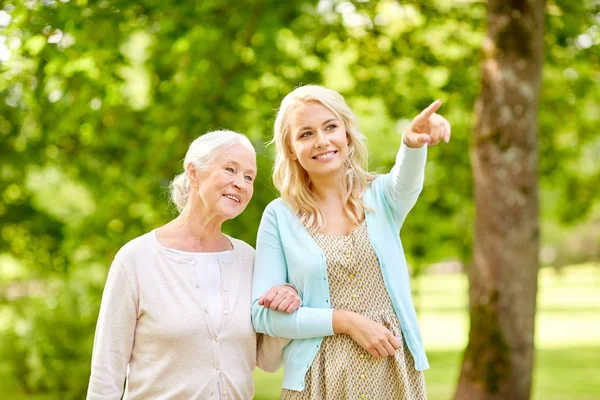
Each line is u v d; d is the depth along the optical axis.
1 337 10.81
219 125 7.96
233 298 3.20
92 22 6.64
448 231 11.20
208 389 3.06
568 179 11.59
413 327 3.13
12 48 6.30
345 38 8.19
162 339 3.07
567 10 7.70
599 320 22.75
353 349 3.04
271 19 7.28
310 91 3.22
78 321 10.49
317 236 3.18
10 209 10.08
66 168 9.30
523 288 6.27
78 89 7.45
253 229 8.04
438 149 9.80
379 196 3.24
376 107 10.52
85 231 8.99
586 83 9.71
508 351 6.21
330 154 3.17
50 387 10.43
